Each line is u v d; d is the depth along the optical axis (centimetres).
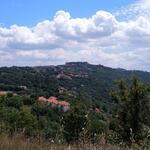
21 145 671
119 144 736
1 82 11225
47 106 5881
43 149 668
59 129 782
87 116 991
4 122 851
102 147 693
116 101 2586
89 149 683
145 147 725
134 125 2323
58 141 714
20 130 782
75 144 709
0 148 638
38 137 722
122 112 2466
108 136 761
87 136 718
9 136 739
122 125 2259
